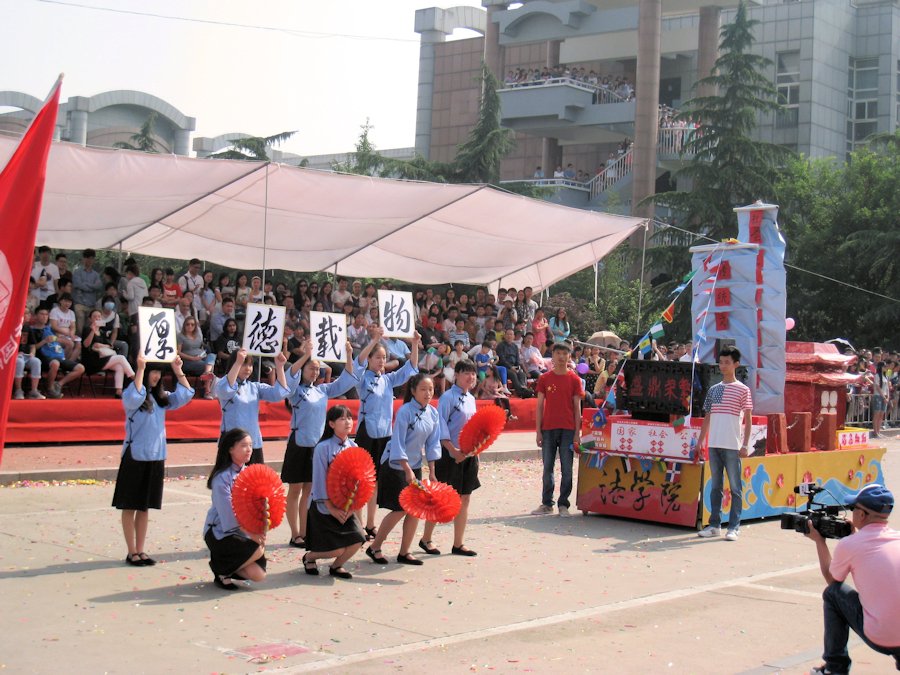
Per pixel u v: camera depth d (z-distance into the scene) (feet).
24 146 17.89
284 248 68.39
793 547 34.22
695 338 41.68
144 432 26.76
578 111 141.28
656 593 26.81
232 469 25.27
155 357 27.25
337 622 22.38
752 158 112.47
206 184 52.75
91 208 54.44
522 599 25.40
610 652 21.07
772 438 40.14
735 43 112.16
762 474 38.96
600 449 38.96
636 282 118.01
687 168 113.70
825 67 164.55
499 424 30.40
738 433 35.37
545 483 39.83
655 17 123.24
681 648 21.62
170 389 56.13
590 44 156.66
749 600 26.35
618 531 36.14
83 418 49.73
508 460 57.77
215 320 61.52
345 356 33.14
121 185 51.26
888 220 112.37
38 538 29.89
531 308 82.07
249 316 31.40
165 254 70.33
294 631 21.48
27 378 52.19
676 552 32.68
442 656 20.21
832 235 115.85
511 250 72.74
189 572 26.58
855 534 17.90
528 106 141.18
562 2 142.61
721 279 42.50
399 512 28.73
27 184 17.88
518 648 21.03
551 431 39.70
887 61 168.86
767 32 165.89
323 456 26.78
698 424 36.86
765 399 41.39
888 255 107.86
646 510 37.81
